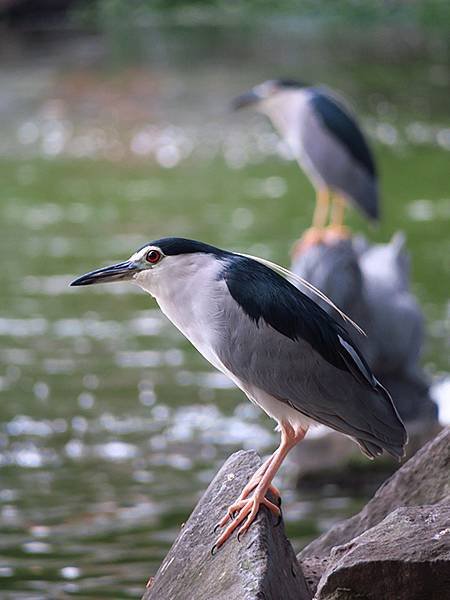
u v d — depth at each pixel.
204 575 6.08
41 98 37.81
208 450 12.88
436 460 7.25
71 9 57.84
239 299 6.28
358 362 6.40
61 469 12.32
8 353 16.33
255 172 29.06
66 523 10.76
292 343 6.27
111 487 11.77
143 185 27.94
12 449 12.95
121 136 33.12
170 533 10.46
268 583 5.82
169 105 36.62
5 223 24.25
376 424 6.46
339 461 12.16
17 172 29.50
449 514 6.18
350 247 12.30
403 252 13.43
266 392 6.36
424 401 12.61
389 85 40.06
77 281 6.39
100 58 45.09
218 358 6.35
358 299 12.22
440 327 17.09
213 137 33.00
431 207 25.48
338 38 50.69
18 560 9.80
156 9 59.09
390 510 7.26
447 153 31.22
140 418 13.91
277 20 56.75
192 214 24.77
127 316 17.98
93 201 26.25
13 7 55.53
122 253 21.47
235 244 21.92
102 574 9.43
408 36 50.94
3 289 19.34
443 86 40.00
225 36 51.38
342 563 5.88
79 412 14.11
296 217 24.38
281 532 6.25
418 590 5.78
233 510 6.21
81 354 16.27
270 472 6.25
